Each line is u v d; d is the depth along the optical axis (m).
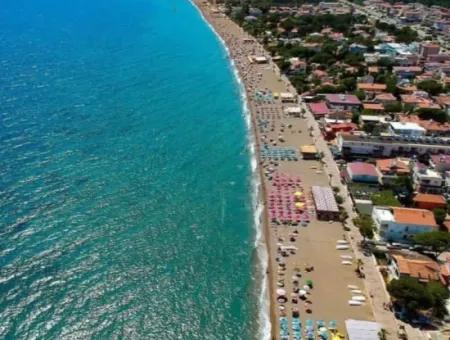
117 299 89.56
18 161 131.00
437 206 120.69
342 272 98.00
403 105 185.25
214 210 119.62
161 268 98.62
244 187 130.88
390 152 147.38
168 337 83.06
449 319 86.12
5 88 185.00
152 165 137.88
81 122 160.62
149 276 96.12
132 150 145.12
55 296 88.38
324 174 137.12
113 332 82.50
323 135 162.75
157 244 105.50
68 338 80.25
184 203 121.50
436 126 164.38
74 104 175.38
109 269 96.62
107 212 114.19
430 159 140.25
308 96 196.38
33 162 131.62
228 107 187.62
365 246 106.00
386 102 189.25
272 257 102.12
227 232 111.56
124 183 127.06
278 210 118.69
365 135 151.62
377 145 146.50
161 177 132.25
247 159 146.88
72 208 113.94
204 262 101.50
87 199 118.12
